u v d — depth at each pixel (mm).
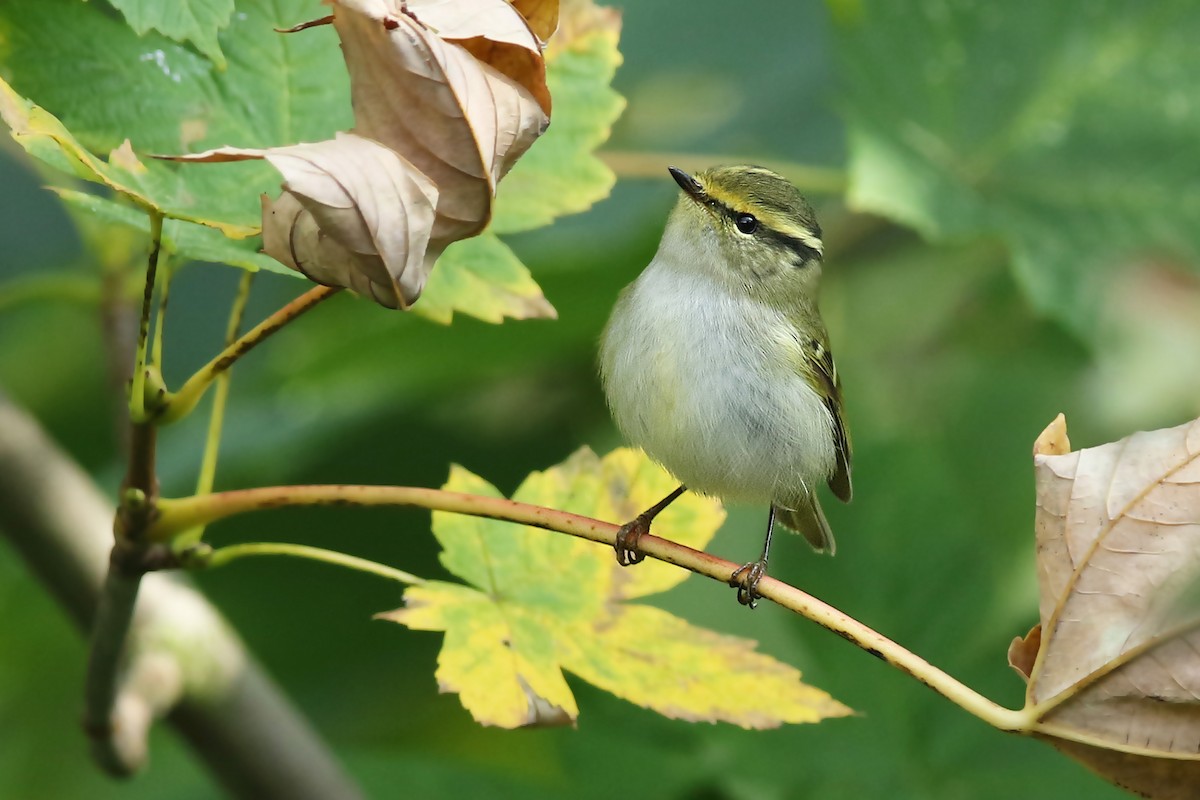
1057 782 10156
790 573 11008
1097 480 6352
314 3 7738
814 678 10633
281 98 7602
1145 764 6262
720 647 7438
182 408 6512
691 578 11258
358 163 5574
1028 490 12508
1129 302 12109
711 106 14070
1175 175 11258
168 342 12555
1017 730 6355
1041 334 13281
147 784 12938
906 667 6414
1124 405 12656
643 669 7262
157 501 6770
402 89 5652
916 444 11109
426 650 12656
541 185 7988
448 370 11586
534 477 7934
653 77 14023
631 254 11094
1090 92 11297
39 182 12977
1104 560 6289
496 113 5754
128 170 6844
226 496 6809
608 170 8016
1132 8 11336
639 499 7926
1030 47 11234
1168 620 6137
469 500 6711
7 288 9125
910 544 10891
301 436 11344
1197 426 6312
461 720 12836
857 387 12383
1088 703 6266
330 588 12430
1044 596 6375
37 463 8898
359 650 12633
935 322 13789
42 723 13070
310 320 12133
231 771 9047
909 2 11055
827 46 13898
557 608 7406
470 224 5887
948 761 10281
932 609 10773
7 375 13570
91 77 7352
